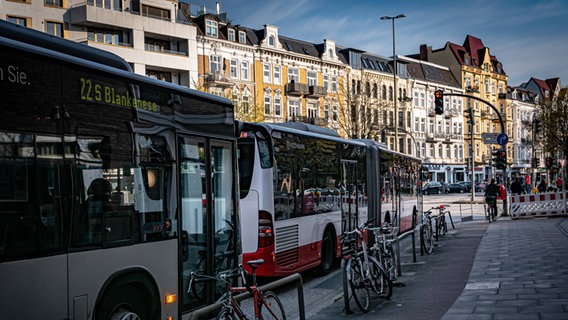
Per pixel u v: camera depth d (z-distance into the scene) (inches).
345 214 626.8
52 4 1828.2
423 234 672.4
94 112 235.1
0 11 1731.1
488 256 607.5
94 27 1895.9
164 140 283.7
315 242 538.0
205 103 329.4
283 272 470.6
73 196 219.9
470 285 441.4
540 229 896.9
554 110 2357.3
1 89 194.1
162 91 285.9
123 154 251.0
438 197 2640.3
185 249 295.3
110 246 237.9
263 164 458.0
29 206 200.5
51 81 215.0
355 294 370.9
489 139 1234.6
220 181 341.1
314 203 540.1
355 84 3011.8
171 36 2057.1
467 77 4124.0
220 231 337.1
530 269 499.5
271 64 2507.4
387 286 417.7
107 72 245.4
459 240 805.2
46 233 206.4
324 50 2802.7
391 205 850.1
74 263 217.9
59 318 209.6
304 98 2664.9
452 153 3907.5
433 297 411.2
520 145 4596.5
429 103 3681.1
